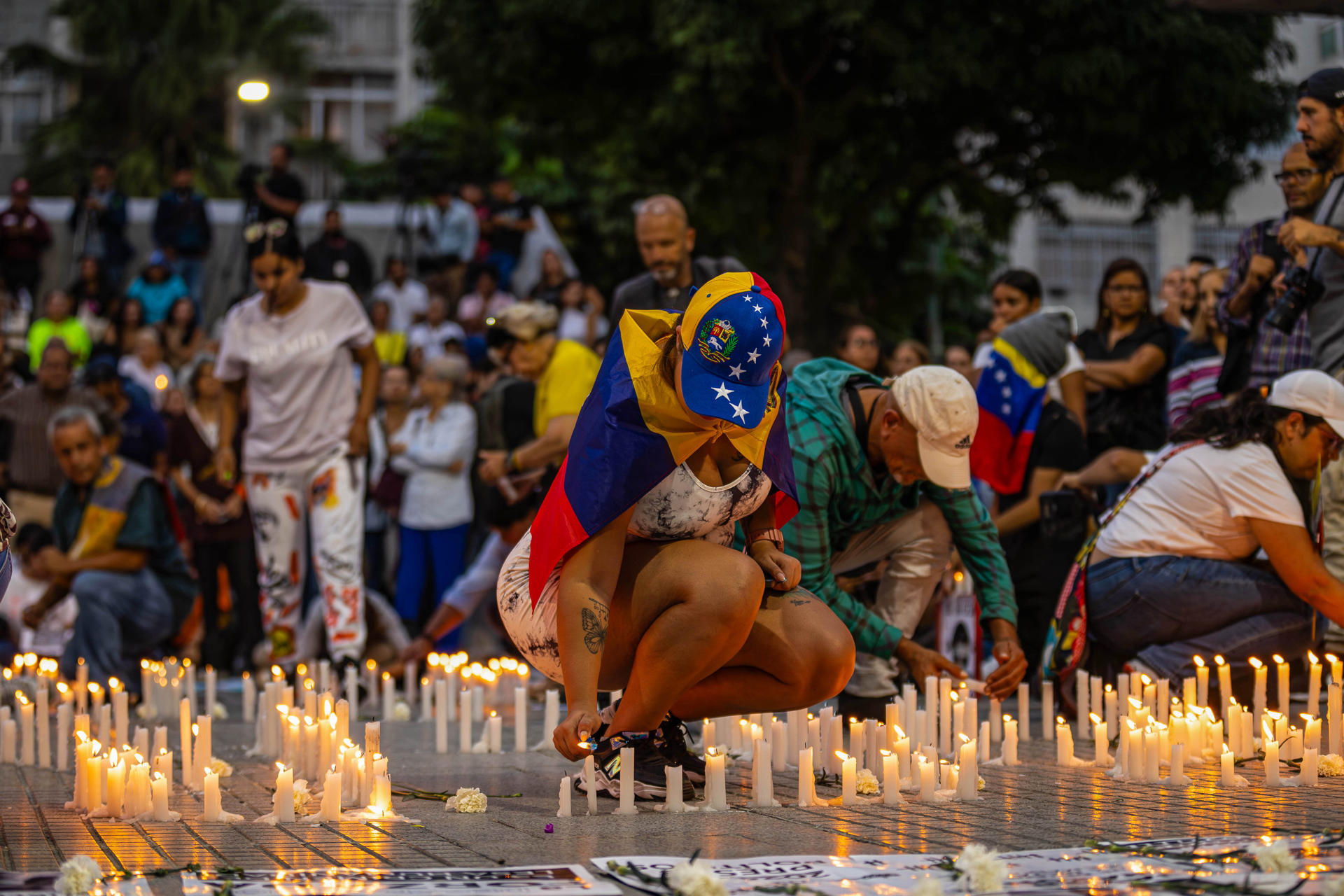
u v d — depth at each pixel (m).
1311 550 5.19
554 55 15.84
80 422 7.12
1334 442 5.22
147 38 31.69
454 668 6.51
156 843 3.07
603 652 3.54
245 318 7.32
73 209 17.64
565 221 23.62
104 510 7.20
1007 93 15.16
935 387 4.31
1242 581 5.37
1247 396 5.39
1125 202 16.98
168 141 30.36
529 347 7.84
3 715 5.18
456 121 25.25
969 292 24.55
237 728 6.18
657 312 3.63
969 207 17.97
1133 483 5.75
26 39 34.78
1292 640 5.39
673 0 14.33
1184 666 5.39
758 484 3.71
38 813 3.55
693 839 3.05
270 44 31.98
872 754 4.09
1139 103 14.84
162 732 3.78
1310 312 5.91
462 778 4.32
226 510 9.31
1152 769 4.00
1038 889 2.44
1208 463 5.38
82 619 7.04
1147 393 7.86
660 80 15.67
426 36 16.62
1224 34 14.63
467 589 7.78
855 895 2.42
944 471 4.34
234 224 19.33
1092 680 5.16
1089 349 8.16
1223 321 6.41
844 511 4.63
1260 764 4.32
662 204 6.20
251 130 33.16
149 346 12.62
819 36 14.97
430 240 18.09
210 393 10.38
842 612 4.55
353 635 7.13
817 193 16.59
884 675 5.05
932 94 14.56
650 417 3.47
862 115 15.98
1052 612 6.71
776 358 3.44
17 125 35.28
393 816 3.40
